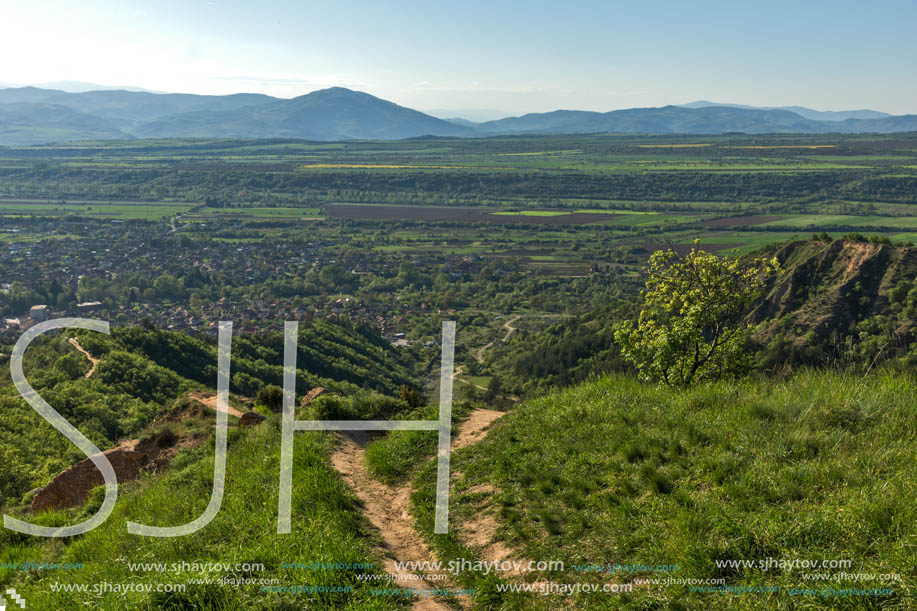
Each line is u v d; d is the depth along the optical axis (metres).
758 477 6.76
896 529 5.32
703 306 13.71
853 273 55.47
